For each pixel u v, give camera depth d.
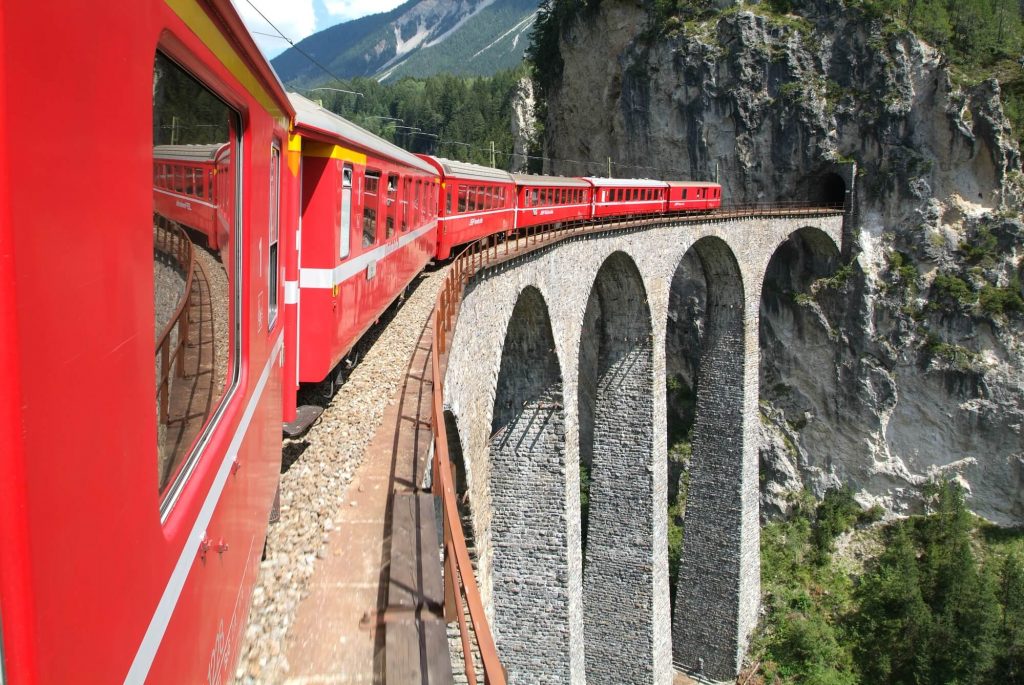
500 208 25.78
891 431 48.53
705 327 38.88
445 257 21.16
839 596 41.53
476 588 4.12
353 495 7.67
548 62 68.38
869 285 47.88
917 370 47.31
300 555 6.47
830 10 49.31
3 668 1.71
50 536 1.86
